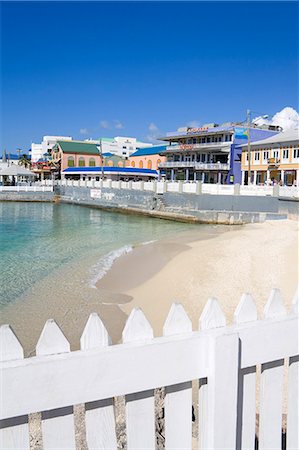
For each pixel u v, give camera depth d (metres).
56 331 1.74
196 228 34.50
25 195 72.94
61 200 72.44
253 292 11.62
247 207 37.16
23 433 1.68
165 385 1.93
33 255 20.53
